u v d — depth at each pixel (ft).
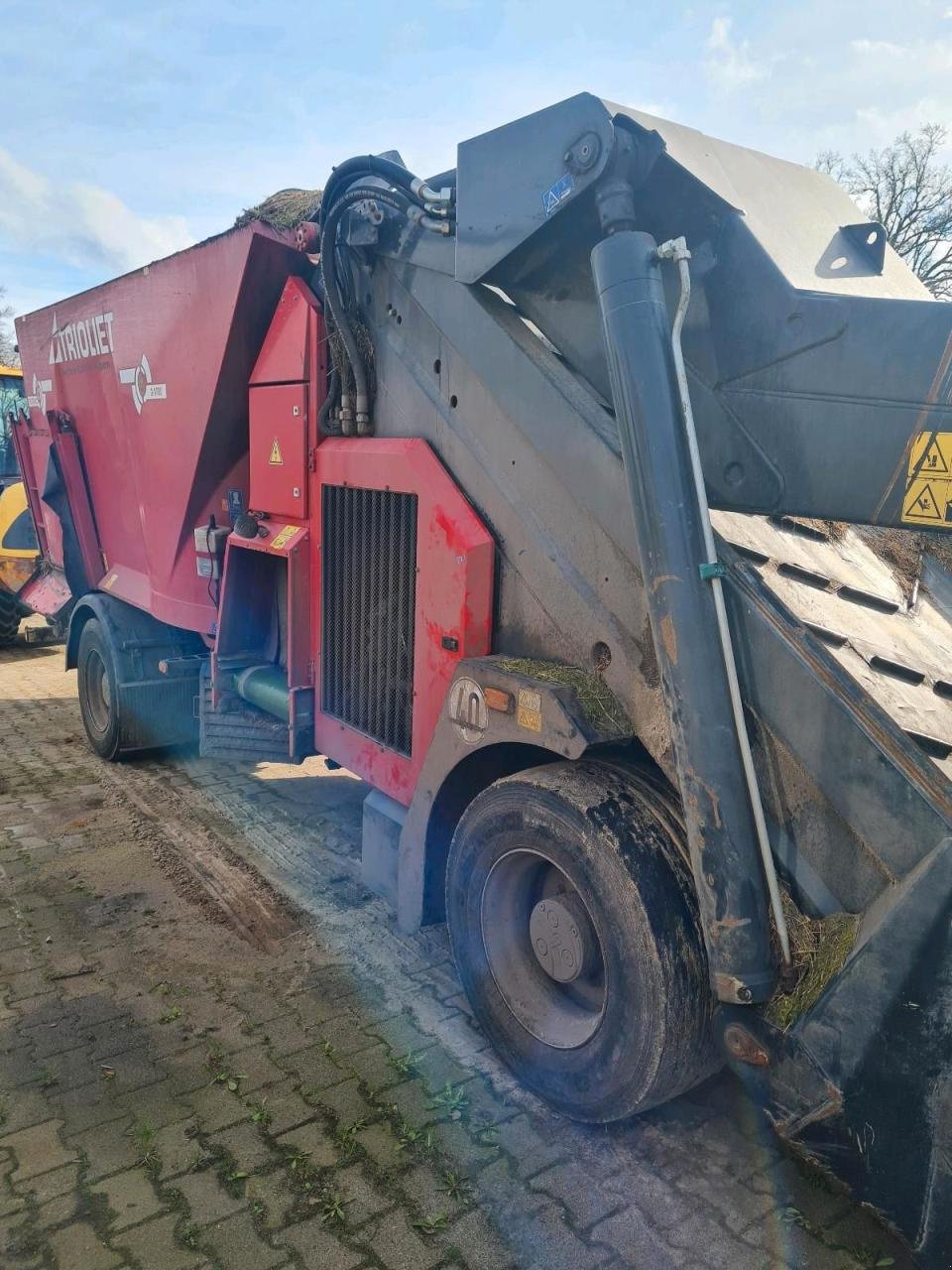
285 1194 7.68
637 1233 7.36
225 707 14.99
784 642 6.73
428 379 10.50
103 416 18.07
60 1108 8.67
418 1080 9.16
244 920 12.41
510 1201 7.65
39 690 25.90
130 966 11.23
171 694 18.49
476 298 9.57
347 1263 7.01
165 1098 8.83
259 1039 9.78
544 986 8.97
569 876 7.93
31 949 11.61
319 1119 8.57
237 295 13.01
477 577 9.59
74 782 17.83
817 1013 6.28
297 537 12.84
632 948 7.36
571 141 7.87
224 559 14.87
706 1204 7.69
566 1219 7.48
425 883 10.30
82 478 20.04
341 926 12.28
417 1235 7.28
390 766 11.40
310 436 12.46
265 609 15.10
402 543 10.75
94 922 12.32
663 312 7.13
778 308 7.38
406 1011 10.36
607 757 8.46
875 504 7.17
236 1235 7.24
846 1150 6.31
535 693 8.32
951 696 7.63
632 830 7.61
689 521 6.88
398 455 10.61
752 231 7.55
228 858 14.34
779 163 9.75
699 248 7.73
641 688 7.97
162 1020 10.11
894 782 6.14
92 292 17.52
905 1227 6.13
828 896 6.64
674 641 6.88
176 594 16.63
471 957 9.32
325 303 11.62
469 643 9.70
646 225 7.95
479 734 9.12
